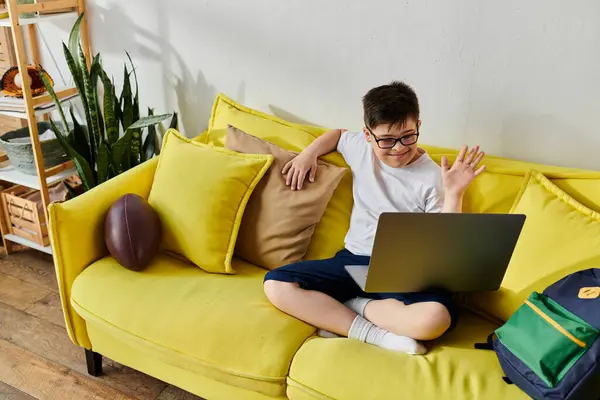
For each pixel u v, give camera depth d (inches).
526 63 69.6
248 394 60.2
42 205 93.0
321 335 61.6
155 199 72.5
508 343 52.7
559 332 49.5
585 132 69.8
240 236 72.3
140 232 67.3
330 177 71.7
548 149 72.4
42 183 89.7
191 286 65.7
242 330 58.9
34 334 81.0
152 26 91.4
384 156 66.9
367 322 60.6
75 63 86.3
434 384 51.7
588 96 68.1
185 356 59.5
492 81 72.1
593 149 70.2
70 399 70.2
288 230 70.0
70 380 73.3
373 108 64.2
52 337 80.7
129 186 75.0
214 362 58.2
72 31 84.6
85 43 96.9
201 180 70.1
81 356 77.5
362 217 70.6
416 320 57.4
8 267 96.2
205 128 95.0
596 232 57.5
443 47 73.0
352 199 73.3
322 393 52.9
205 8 86.3
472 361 55.1
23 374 73.9
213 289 65.5
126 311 63.2
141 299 63.7
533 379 49.5
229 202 69.5
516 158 74.5
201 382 63.1
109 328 63.5
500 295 60.7
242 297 64.0
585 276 53.1
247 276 69.9
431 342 58.8
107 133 88.7
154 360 65.8
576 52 66.8
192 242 69.2
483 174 68.0
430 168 68.5
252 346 57.7
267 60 85.0
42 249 95.1
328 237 72.8
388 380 52.3
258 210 71.3
